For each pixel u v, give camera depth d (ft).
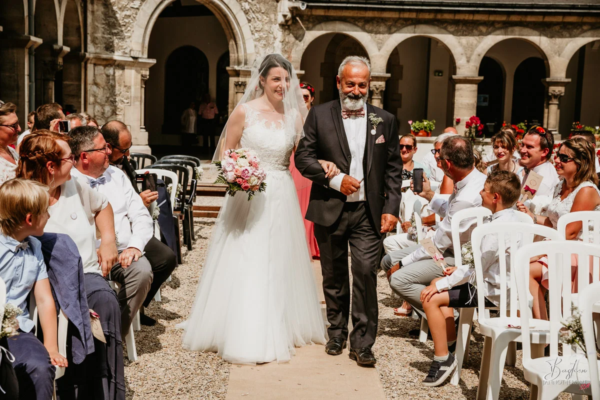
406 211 23.59
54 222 12.30
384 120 15.43
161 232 21.03
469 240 15.51
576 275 15.67
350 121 15.39
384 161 15.35
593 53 68.80
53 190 12.46
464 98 56.24
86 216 12.85
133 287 14.87
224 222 16.33
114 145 16.78
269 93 16.12
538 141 19.60
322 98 68.28
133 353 15.29
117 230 15.58
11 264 10.52
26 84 39.27
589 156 16.43
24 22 38.78
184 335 16.47
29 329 10.71
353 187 14.74
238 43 53.78
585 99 69.56
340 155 15.24
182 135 68.49
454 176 15.84
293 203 16.57
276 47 54.24
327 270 15.94
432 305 14.32
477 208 15.08
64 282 11.05
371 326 15.38
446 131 28.99
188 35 69.15
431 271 15.83
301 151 15.43
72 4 48.19
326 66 67.92
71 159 12.09
